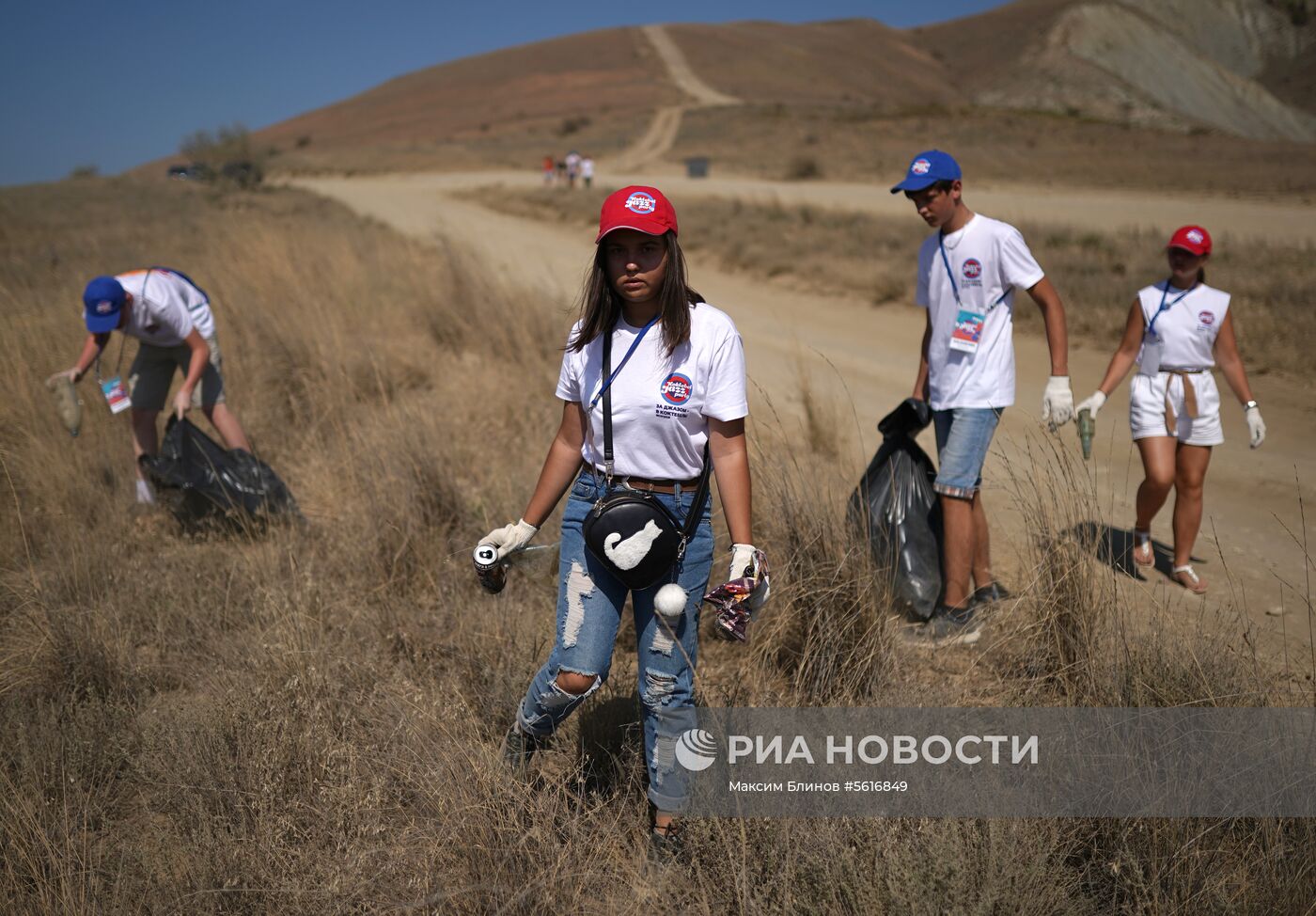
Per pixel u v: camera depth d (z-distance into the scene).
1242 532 5.25
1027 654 3.63
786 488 4.07
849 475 5.71
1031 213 23.69
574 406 2.72
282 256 11.12
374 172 65.00
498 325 9.34
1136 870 2.38
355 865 2.54
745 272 16.31
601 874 2.60
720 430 2.58
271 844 2.66
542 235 24.16
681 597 2.42
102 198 35.88
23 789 2.97
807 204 23.91
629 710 3.30
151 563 4.86
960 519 4.05
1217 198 27.80
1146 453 4.57
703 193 32.62
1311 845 2.44
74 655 3.71
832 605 3.63
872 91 132.00
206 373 5.76
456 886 2.52
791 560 3.86
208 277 10.58
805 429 6.80
